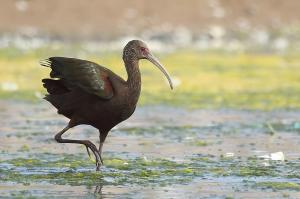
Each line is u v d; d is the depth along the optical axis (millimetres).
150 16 40531
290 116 19047
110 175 11945
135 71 12594
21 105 21016
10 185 11094
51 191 10688
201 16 40938
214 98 22234
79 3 40344
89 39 37219
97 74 12133
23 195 10398
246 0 42188
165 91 23562
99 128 12539
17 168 12430
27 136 16031
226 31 39969
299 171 12383
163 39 37969
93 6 40375
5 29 38156
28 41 36250
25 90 23641
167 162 13086
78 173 12039
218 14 41219
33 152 14086
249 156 13781
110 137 16000
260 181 11570
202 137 16016
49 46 35031
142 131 16812
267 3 42250
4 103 21328
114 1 40812
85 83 12047
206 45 37156
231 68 29250
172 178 11750
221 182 11461
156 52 34031
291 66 30062
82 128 17312
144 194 10570
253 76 27047
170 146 14883
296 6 42250
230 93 23188
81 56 31672
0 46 34688
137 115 19250
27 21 39156
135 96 12430
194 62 30922
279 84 25109
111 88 12195
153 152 14188
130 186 11117
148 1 41062
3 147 14625
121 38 37625
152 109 20281
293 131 16828
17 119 18547
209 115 19250
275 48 36250
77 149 14531
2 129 16969
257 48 36188
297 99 22031
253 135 16297
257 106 20781
